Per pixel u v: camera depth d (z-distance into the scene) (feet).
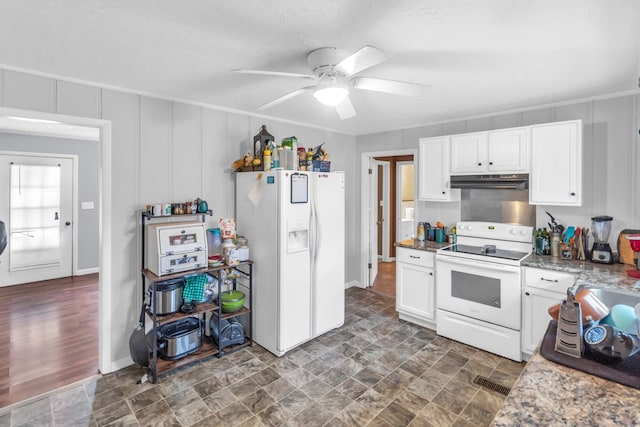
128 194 8.87
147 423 6.75
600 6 4.83
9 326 11.34
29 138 16.25
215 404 7.35
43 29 5.60
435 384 8.08
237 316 10.75
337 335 10.82
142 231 8.96
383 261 21.09
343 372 8.63
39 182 16.57
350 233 15.69
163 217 9.51
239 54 6.57
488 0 4.70
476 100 9.72
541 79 7.95
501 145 10.07
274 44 6.13
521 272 8.98
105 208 8.53
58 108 7.75
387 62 6.91
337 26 5.45
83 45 6.22
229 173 10.92
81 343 10.17
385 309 13.15
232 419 6.88
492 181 10.22
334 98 6.35
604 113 9.21
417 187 13.03
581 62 6.94
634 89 8.69
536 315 8.74
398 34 5.73
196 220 10.11
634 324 3.77
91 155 18.01
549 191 9.30
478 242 11.33
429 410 7.14
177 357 8.77
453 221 12.24
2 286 15.65
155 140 9.29
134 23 5.41
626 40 5.93
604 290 5.28
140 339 8.28
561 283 8.27
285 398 7.56
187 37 5.89
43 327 11.28
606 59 6.78
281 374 8.54
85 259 17.88
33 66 7.21
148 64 7.12
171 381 8.22
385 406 7.28
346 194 15.28
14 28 5.57
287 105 10.48
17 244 16.03
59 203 17.08
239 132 11.13
